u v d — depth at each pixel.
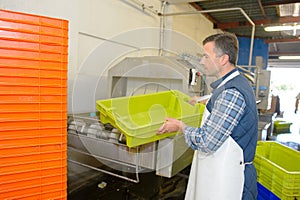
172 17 3.49
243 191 1.19
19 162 0.74
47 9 1.81
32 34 0.73
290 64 10.09
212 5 4.23
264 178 1.74
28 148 0.75
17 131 0.73
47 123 0.78
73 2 2.04
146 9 3.04
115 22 2.54
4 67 0.69
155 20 3.26
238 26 5.27
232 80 1.11
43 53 0.76
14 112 0.72
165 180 2.00
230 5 4.18
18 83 0.72
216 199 1.18
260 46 6.59
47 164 0.79
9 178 0.73
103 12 2.38
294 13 4.53
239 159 1.15
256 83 3.70
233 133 1.11
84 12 2.15
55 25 0.77
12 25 0.69
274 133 5.67
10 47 0.70
